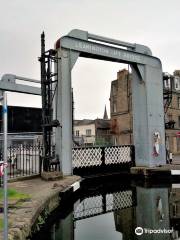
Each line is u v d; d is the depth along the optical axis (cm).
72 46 1422
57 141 1345
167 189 1388
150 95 1708
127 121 3631
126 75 3672
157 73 1767
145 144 1689
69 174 1345
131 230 778
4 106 367
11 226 522
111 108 3978
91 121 5234
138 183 1566
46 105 1287
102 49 1545
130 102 3575
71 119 1378
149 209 1021
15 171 1352
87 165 1541
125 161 1711
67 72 1393
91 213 976
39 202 726
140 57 1697
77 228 798
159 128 1736
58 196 921
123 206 1075
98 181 1595
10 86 1953
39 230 681
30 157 1371
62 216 934
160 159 1722
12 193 833
